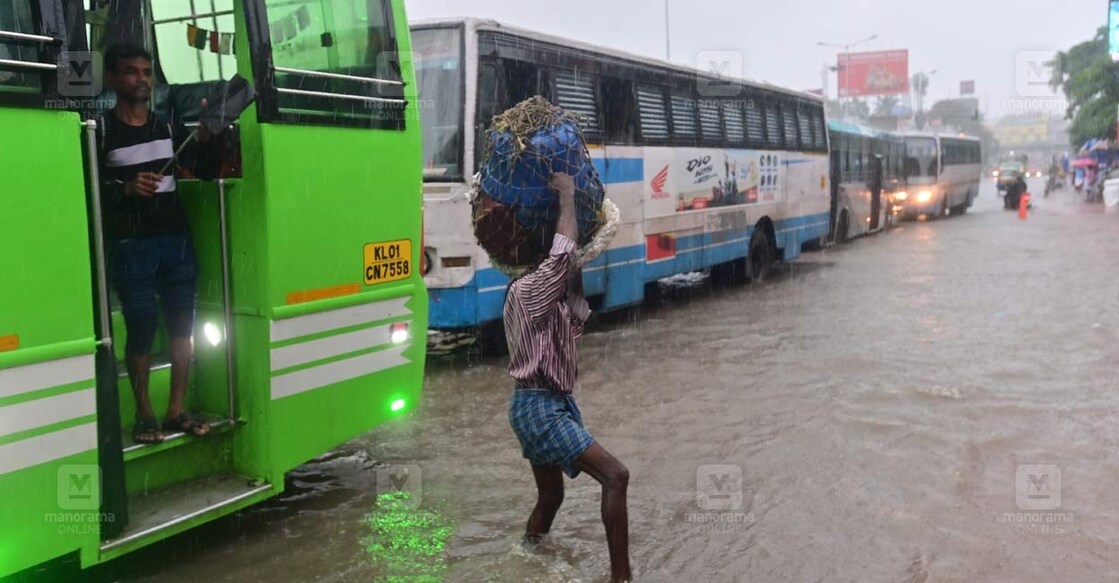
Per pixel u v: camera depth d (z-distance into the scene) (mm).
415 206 5203
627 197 10484
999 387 7477
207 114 4027
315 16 4535
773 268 16703
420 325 5281
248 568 4199
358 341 4824
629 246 10586
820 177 17672
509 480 5418
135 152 4047
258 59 4176
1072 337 9516
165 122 4340
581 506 5027
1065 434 6215
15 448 3312
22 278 3299
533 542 4469
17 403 3309
